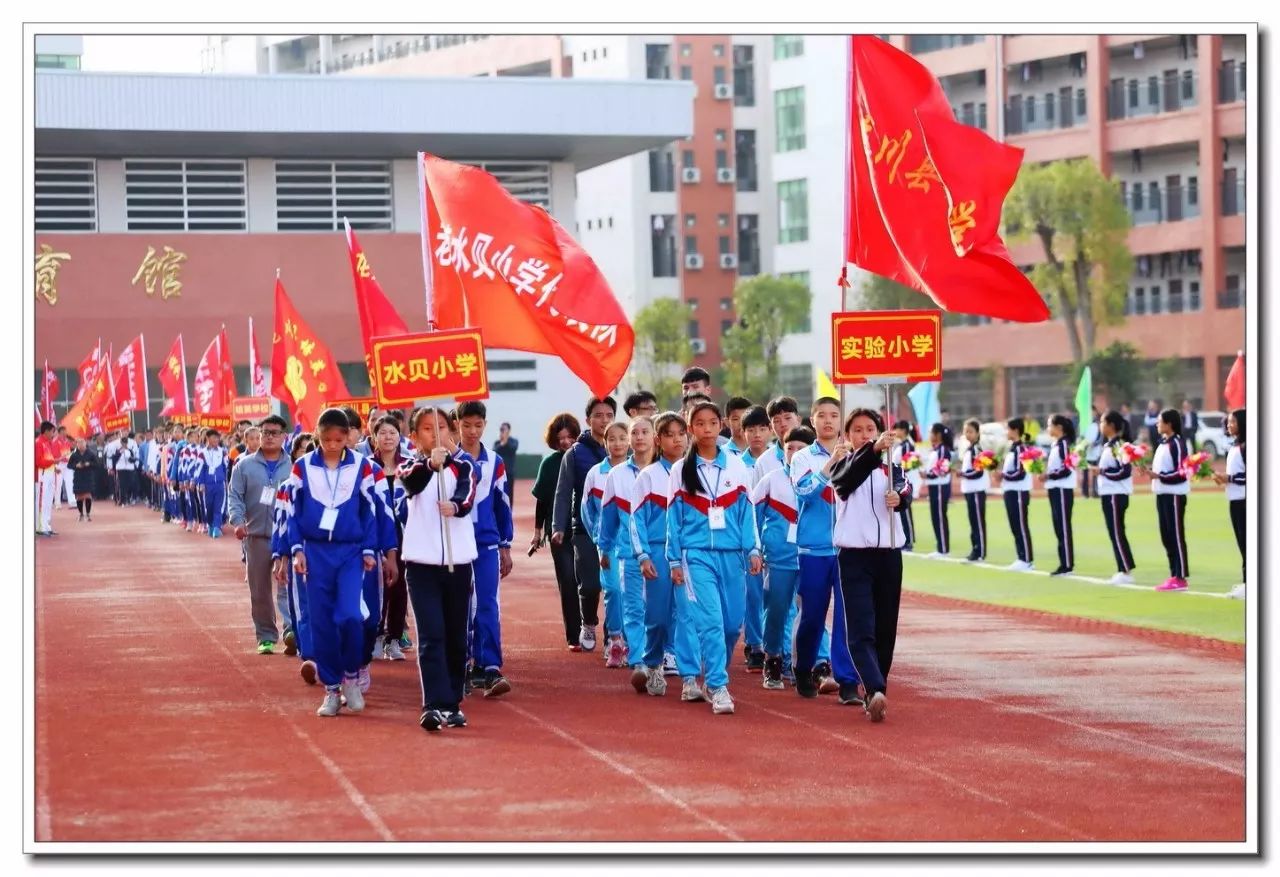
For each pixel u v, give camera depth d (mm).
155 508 44812
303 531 11797
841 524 11695
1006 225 59719
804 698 12672
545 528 16031
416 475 11375
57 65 56469
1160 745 10711
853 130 13000
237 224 54469
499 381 57625
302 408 22266
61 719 11703
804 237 77188
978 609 18578
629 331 15109
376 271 54844
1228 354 60781
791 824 8617
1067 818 8789
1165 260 63219
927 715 11844
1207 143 60969
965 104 67688
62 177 53188
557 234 15188
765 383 71250
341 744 10742
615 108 53281
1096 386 59281
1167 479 19953
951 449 26844
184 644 15977
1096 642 15672
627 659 14312
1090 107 63781
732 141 81438
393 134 51531
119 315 53250
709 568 12141
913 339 11836
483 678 12984
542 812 8844
